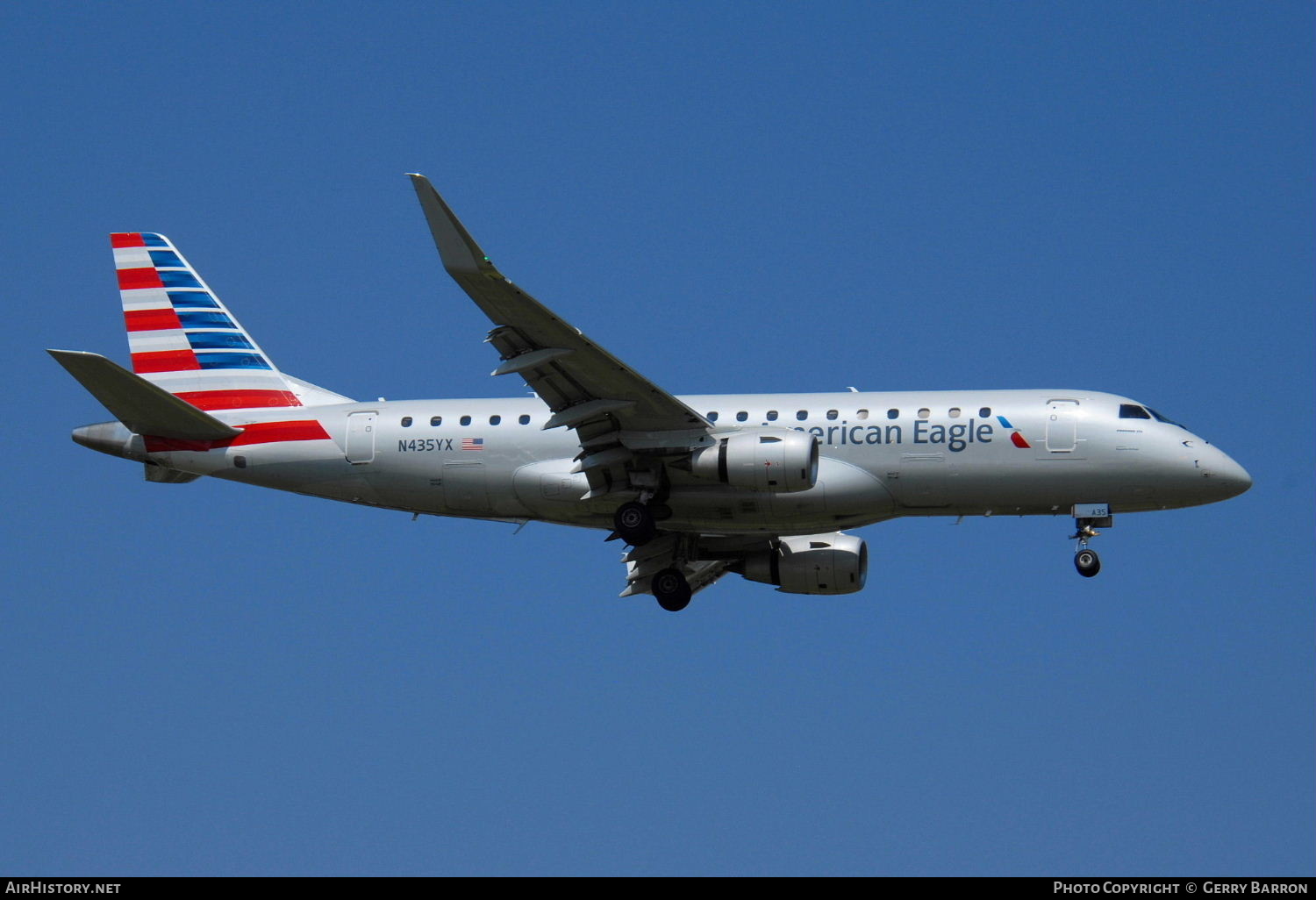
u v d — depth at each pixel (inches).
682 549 4894.2
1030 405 4458.7
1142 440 4372.5
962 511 4532.5
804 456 4313.5
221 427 4800.7
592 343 4028.1
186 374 4965.6
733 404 4596.5
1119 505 4439.0
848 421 4505.4
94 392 4596.5
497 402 4785.9
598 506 4670.3
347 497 4837.6
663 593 4877.0
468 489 4717.0
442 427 4731.8
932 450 4451.3
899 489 4485.7
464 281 3779.5
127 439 4877.0
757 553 4958.2
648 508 4557.1
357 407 4854.8
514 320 3971.5
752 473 4338.1
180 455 4864.7
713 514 4547.2
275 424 4854.8
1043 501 4458.7
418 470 4731.8
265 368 4955.7
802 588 4933.6
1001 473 4429.1
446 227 3681.1
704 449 4367.6
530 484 4645.7
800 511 4493.1
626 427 4399.6
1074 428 4399.6
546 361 4089.6
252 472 4840.1
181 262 5054.1
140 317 5019.7
